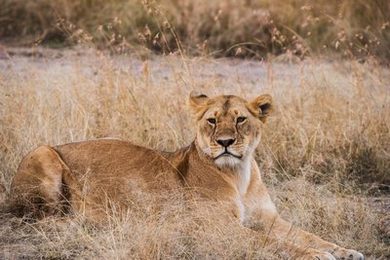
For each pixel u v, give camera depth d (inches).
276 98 576.7
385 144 541.0
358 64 657.0
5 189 466.9
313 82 612.7
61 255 393.7
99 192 426.3
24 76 627.2
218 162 412.8
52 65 701.9
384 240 422.9
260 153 524.1
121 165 428.8
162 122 540.1
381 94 597.9
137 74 639.8
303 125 546.6
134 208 419.2
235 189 417.7
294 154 527.5
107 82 571.2
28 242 408.8
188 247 389.7
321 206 440.1
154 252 381.7
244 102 424.8
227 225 397.1
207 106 422.3
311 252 382.0
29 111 543.8
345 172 514.6
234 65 734.5
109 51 733.3
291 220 431.5
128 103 552.4
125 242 386.3
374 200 482.6
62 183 430.6
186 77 572.1
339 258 392.8
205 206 406.0
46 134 518.3
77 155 435.5
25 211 430.0
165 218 403.5
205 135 415.8
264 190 430.9
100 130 533.6
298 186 463.2
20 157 499.2
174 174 422.3
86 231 406.6
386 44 764.6
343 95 594.6
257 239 388.8
